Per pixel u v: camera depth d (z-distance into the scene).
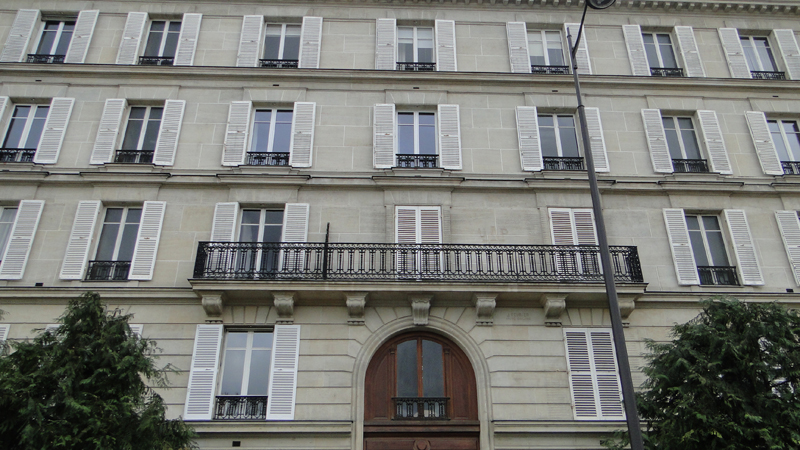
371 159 17.59
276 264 15.68
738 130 18.73
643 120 18.56
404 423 14.30
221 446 13.73
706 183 17.48
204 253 15.36
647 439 11.66
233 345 15.07
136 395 11.14
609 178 17.39
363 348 14.80
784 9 20.64
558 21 20.12
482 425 14.20
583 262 15.77
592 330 15.32
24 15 19.20
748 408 10.94
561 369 14.85
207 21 19.58
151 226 16.20
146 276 15.57
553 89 18.94
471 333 15.10
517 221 16.81
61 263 15.76
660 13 20.55
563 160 18.00
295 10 19.83
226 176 16.80
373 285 14.89
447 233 16.50
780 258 16.84
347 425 14.00
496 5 20.20
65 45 19.28
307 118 17.97
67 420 10.23
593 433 14.12
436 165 17.69
